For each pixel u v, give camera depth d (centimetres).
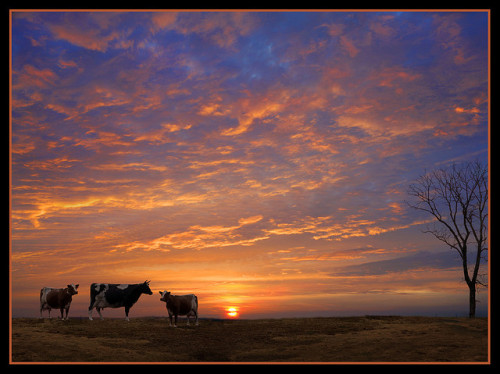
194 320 3066
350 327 2638
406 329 2478
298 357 1966
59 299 2786
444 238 3294
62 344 2066
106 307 2883
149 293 2906
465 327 2488
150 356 1970
